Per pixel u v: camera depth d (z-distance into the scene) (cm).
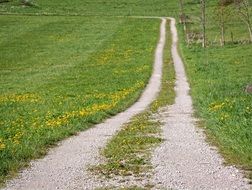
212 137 1919
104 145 1842
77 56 6844
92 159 1605
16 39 8600
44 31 9388
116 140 1923
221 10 9625
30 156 1661
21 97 3850
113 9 12875
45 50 7512
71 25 10094
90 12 12431
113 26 9969
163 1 13800
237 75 4544
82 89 4228
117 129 2269
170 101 3488
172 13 12081
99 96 3697
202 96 3409
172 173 1384
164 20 10869
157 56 6681
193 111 2875
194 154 1616
